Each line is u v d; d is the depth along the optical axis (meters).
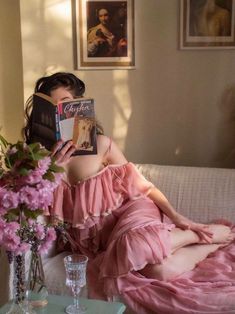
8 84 2.79
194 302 1.63
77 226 1.88
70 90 2.00
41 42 2.67
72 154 1.81
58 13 2.64
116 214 1.96
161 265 1.74
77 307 1.42
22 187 1.20
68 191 1.92
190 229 1.93
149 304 1.66
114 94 2.73
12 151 1.23
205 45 2.62
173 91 2.71
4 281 1.69
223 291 1.66
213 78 2.67
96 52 2.68
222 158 2.75
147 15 2.63
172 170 2.31
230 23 2.59
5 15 2.71
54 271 1.83
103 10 2.63
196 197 2.21
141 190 2.04
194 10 2.59
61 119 1.73
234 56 2.62
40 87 2.01
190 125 2.74
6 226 1.19
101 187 1.94
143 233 1.76
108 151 2.02
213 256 1.94
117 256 1.72
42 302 1.41
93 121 1.82
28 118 2.04
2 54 2.76
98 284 1.76
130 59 2.69
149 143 2.78
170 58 2.67
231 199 2.18
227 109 2.69
